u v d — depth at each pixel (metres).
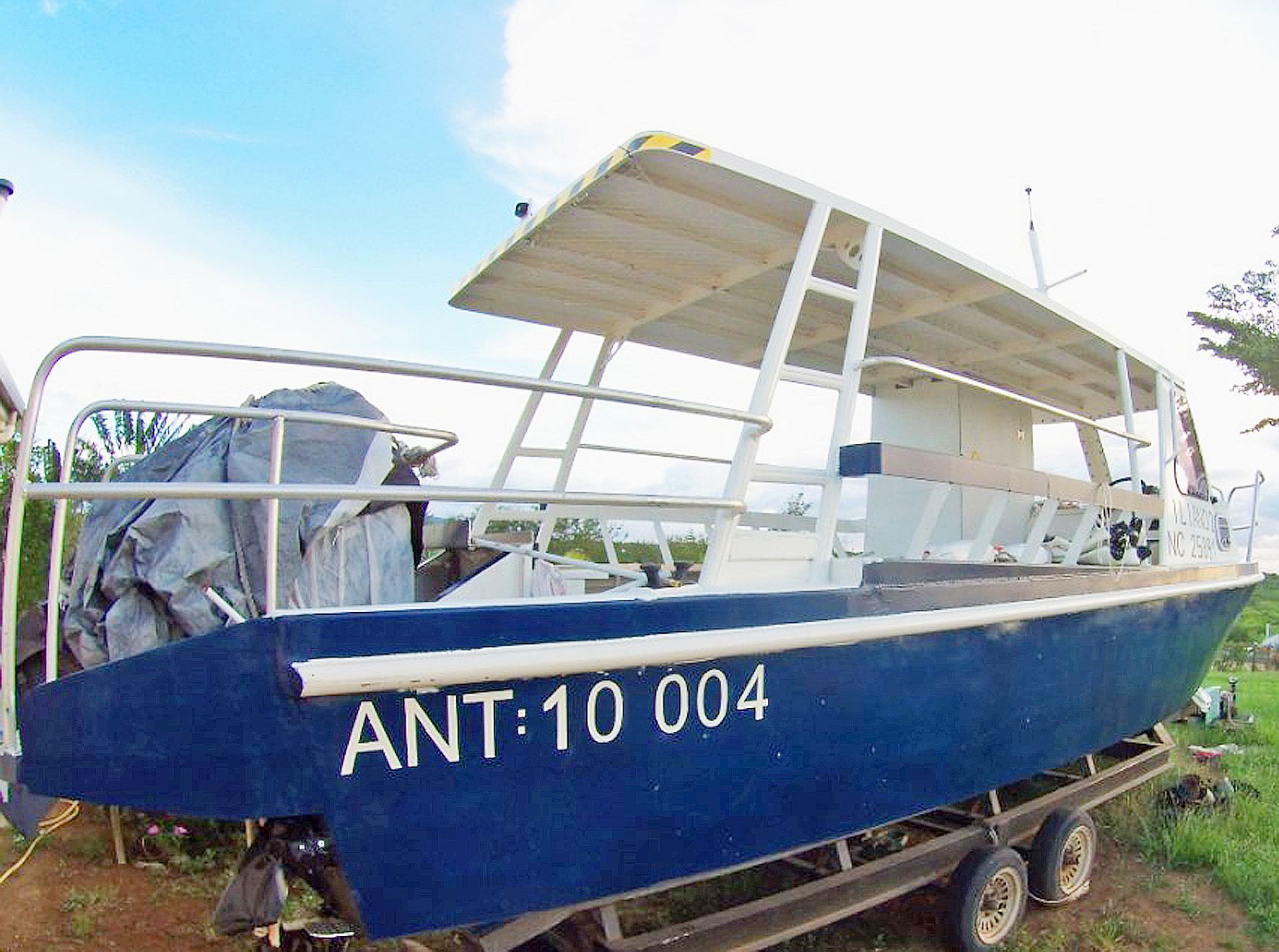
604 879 2.64
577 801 2.57
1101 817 5.55
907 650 3.38
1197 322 16.77
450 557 4.47
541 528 5.38
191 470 3.43
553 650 2.46
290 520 3.34
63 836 4.57
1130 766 5.25
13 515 2.42
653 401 2.99
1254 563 7.20
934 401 6.59
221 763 2.19
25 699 2.32
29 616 3.57
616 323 5.66
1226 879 4.66
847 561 3.60
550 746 2.51
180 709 2.21
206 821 4.51
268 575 2.90
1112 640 4.71
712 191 3.83
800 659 3.03
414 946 2.99
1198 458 6.77
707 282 5.02
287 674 2.17
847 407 3.76
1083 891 4.55
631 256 4.64
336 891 2.55
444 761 2.36
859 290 3.87
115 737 2.24
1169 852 5.02
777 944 3.57
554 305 5.38
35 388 2.41
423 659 2.28
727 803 2.88
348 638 2.24
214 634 2.21
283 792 2.19
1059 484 4.67
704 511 4.85
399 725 2.30
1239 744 7.86
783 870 3.85
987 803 4.27
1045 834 4.36
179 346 2.43
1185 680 5.93
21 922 3.67
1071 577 4.32
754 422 3.28
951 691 3.59
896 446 3.58
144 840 4.39
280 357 2.52
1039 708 4.14
